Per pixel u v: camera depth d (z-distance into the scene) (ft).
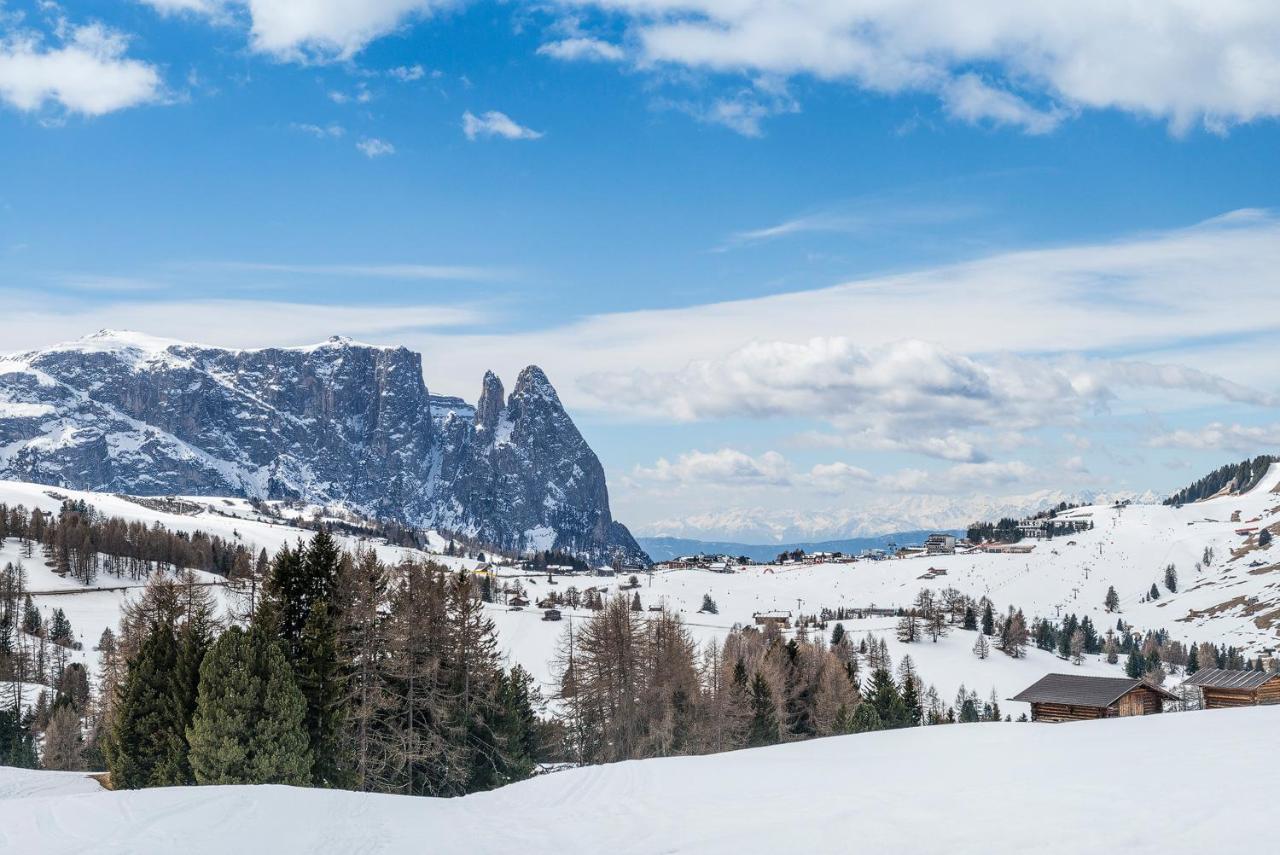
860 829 70.13
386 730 191.01
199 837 78.38
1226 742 103.19
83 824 82.43
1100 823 64.08
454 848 76.33
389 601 197.06
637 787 108.06
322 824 86.28
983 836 63.93
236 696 144.25
